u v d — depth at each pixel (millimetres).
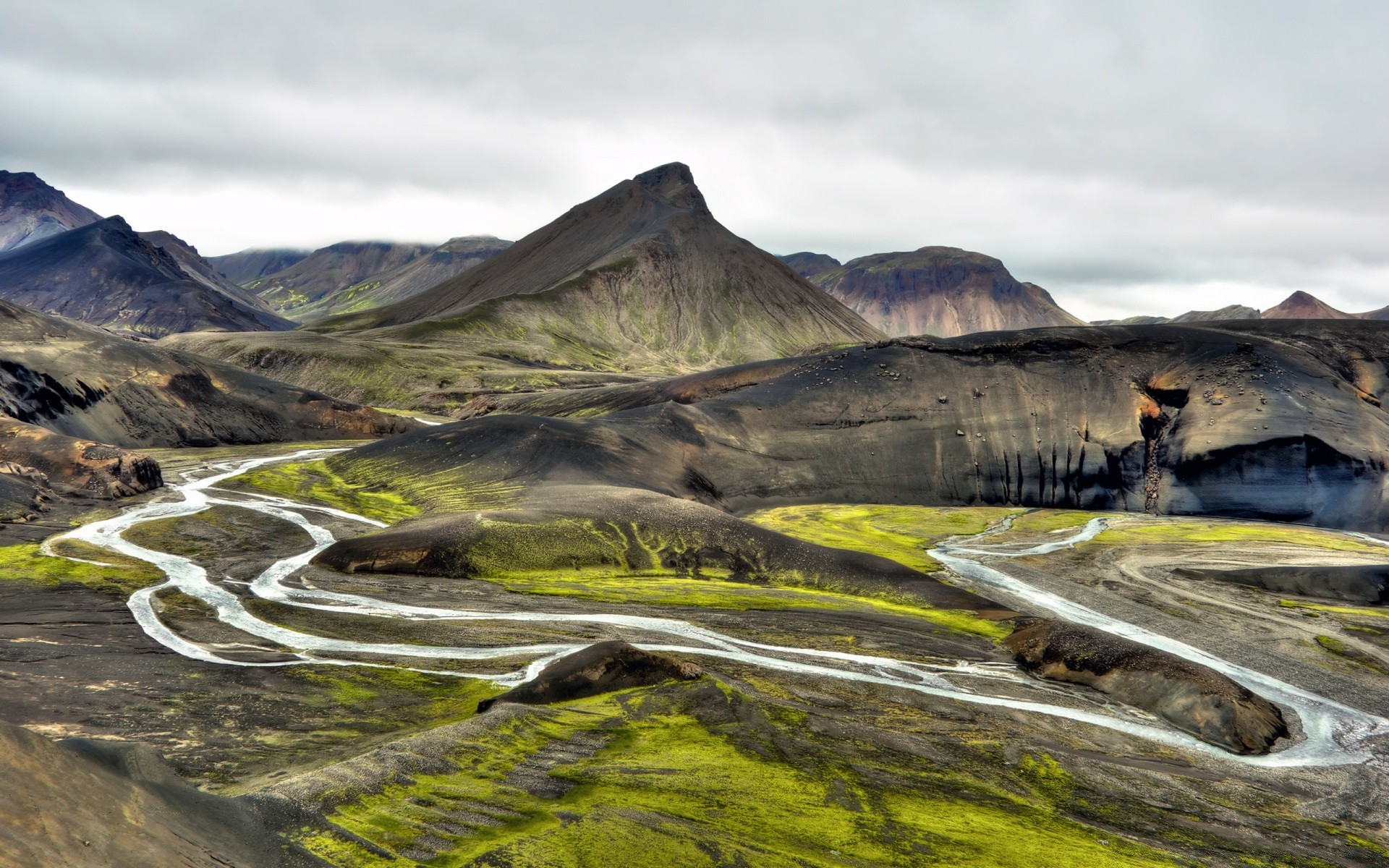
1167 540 114250
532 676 51656
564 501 95125
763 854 30484
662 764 38406
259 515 98625
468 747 37156
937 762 42438
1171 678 55406
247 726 41938
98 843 20016
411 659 54469
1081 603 82375
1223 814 40062
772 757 40531
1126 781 42781
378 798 31062
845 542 108500
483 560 78688
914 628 69562
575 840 29641
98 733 39188
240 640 56000
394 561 77250
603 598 71625
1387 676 64125
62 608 59469
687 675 51156
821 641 63906
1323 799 43344
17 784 19875
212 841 23719
